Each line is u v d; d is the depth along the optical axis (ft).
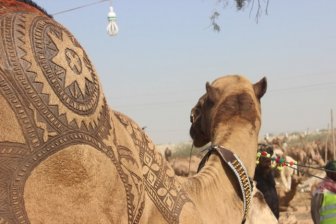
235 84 15.83
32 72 7.43
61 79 7.64
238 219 13.58
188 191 12.38
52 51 7.70
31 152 7.27
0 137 7.11
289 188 63.31
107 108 8.50
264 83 16.07
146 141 10.79
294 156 102.17
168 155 91.40
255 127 15.02
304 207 81.46
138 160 9.55
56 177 7.41
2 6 7.80
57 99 7.55
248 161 14.53
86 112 7.87
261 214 24.53
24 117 7.27
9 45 7.39
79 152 7.63
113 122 8.87
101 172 7.91
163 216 10.49
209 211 12.71
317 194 28.68
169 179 10.85
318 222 28.60
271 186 29.73
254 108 15.24
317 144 112.37
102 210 7.87
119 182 8.36
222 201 13.28
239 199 13.75
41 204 7.27
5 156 7.11
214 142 14.75
